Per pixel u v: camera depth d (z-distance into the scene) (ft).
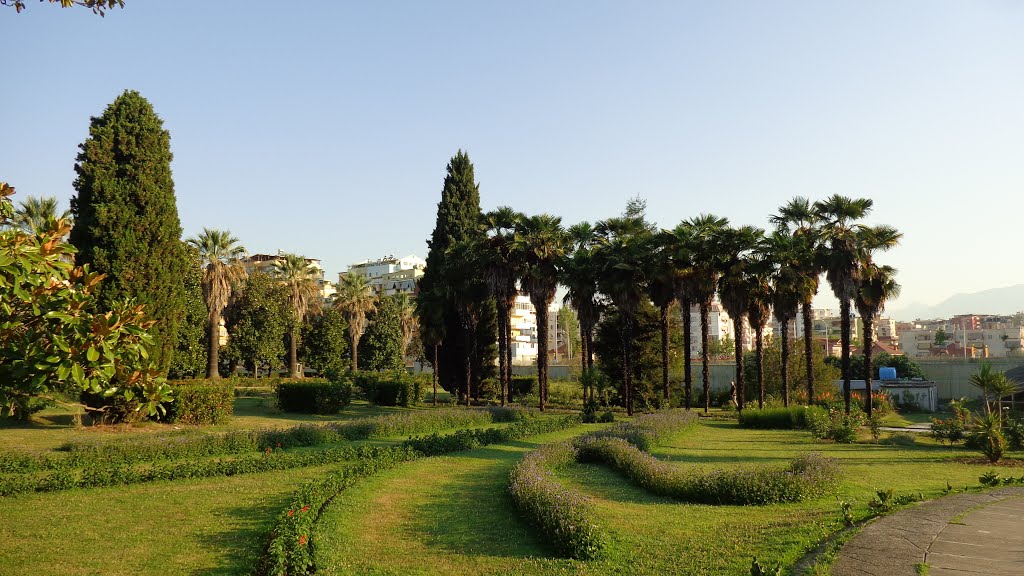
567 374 205.16
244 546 31.22
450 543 31.81
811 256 111.86
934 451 69.36
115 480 45.44
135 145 80.33
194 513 37.68
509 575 26.63
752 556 27.61
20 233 16.22
